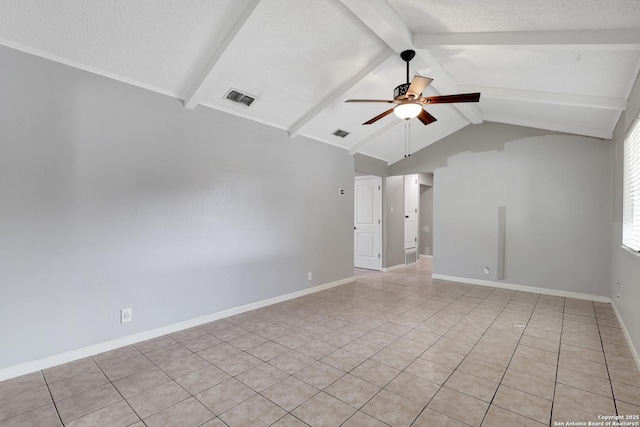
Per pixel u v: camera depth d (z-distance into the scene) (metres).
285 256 4.39
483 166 5.23
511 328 3.31
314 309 3.98
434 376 2.34
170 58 2.78
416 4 2.38
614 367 2.46
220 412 1.93
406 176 7.34
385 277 5.94
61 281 2.54
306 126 4.41
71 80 2.60
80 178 2.63
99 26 2.36
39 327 2.43
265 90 3.50
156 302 3.09
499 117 4.87
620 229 3.51
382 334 3.15
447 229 5.63
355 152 5.48
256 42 2.78
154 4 2.26
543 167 4.71
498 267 5.09
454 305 4.14
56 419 1.87
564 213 4.56
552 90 3.37
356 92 3.77
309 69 3.24
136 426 1.81
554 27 2.34
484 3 2.22
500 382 2.25
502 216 5.05
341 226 5.35
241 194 3.84
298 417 1.88
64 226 2.55
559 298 4.46
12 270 2.32
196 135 3.41
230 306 3.72
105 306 2.77
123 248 2.87
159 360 2.61
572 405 1.98
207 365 2.52
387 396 2.09
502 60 3.00
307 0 2.40
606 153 4.27
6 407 1.98
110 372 2.41
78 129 2.63
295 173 4.55
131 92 2.94
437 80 3.61
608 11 2.05
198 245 3.42
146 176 3.03
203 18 2.43
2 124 2.29
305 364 2.54
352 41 2.90
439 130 5.50
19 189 2.36
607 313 3.79
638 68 2.54
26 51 2.39
